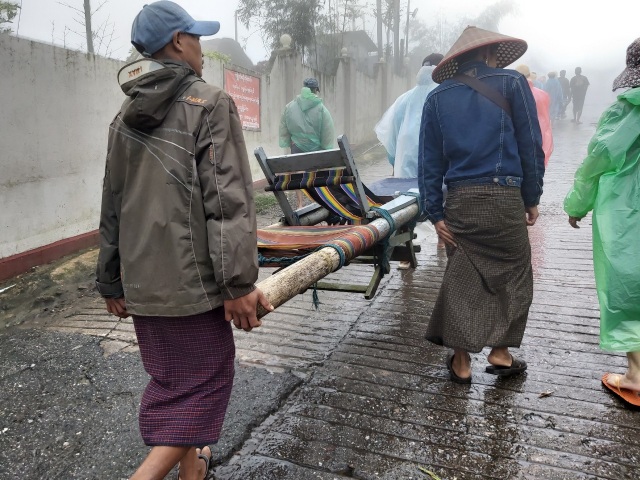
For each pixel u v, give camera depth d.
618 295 2.54
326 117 6.75
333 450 2.37
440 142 2.78
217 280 1.60
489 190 2.58
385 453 2.34
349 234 2.88
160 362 1.79
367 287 3.16
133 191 1.70
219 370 1.79
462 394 2.79
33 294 4.47
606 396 2.72
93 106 5.58
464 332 2.68
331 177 3.27
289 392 2.87
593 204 2.77
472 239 2.70
